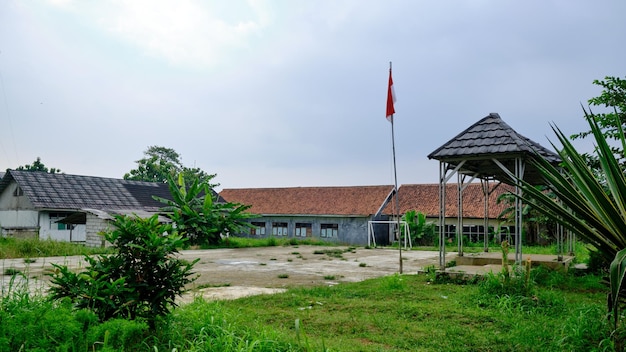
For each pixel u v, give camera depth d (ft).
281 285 32.65
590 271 34.04
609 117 34.76
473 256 40.27
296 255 60.70
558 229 38.09
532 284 24.72
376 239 105.09
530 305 22.22
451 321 19.74
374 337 17.20
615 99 34.88
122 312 14.82
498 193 100.07
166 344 14.23
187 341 14.24
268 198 122.93
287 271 42.04
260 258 55.52
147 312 15.61
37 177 94.17
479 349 15.85
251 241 80.64
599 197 13.10
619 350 14.64
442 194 34.99
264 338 14.64
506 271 24.90
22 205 92.48
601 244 13.62
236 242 77.46
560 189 14.12
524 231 87.45
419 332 17.94
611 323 16.08
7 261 43.98
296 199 118.73
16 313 12.67
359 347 15.66
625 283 13.35
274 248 74.69
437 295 26.50
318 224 109.70
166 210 77.00
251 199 124.67
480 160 36.86
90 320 12.89
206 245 74.08
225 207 80.02
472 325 19.21
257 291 29.07
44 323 11.65
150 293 15.74
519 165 32.60
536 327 17.95
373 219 104.37
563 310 21.33
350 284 31.86
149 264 15.65
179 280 16.12
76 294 14.46
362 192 113.70
